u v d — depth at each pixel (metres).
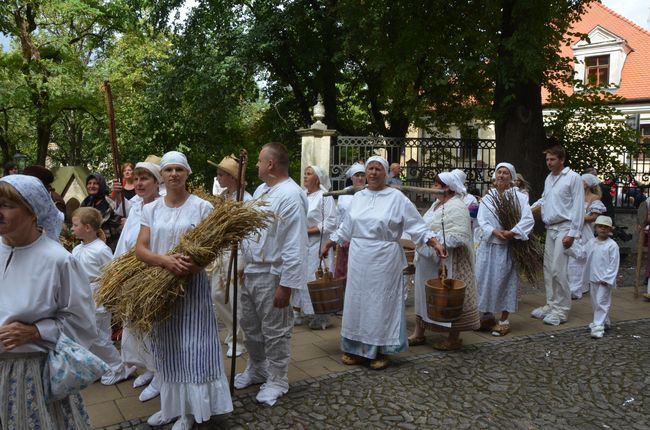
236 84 15.30
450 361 4.53
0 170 18.28
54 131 22.86
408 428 3.33
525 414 3.55
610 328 5.62
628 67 24.64
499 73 10.26
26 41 16.33
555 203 5.74
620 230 10.86
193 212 3.19
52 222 2.29
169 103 16.34
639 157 13.12
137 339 3.25
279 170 3.68
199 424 3.29
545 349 4.87
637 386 4.02
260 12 15.64
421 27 11.51
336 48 15.38
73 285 2.27
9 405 2.18
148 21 16.39
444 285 4.48
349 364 4.42
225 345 4.89
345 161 11.06
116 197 5.28
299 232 3.52
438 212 4.92
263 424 3.33
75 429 2.36
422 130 17.09
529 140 10.69
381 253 4.25
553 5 10.52
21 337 2.14
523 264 5.34
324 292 4.43
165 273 2.93
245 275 3.71
